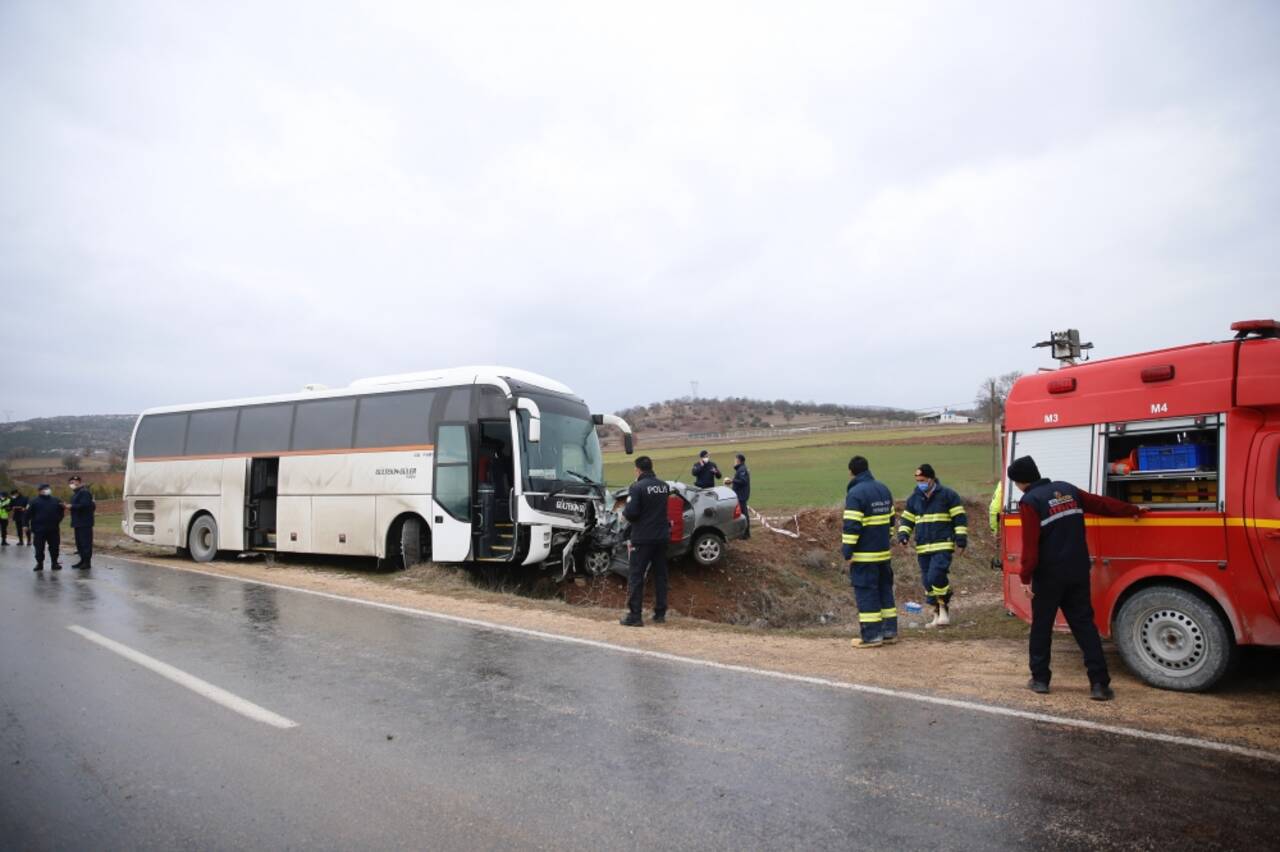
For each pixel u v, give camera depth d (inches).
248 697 239.9
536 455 515.2
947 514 404.2
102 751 194.1
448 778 175.0
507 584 554.3
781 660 286.5
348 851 141.6
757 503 1090.7
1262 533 232.2
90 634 339.6
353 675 266.4
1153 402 264.4
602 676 263.1
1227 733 200.2
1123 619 256.4
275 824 152.9
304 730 208.7
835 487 1320.1
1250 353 243.9
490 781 173.0
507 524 514.3
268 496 650.2
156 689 249.6
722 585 618.2
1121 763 179.0
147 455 729.6
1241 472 239.5
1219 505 241.8
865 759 183.0
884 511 319.6
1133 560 259.6
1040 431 299.4
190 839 146.8
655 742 196.7
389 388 578.6
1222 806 155.5
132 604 424.2
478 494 520.7
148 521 717.9
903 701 230.8
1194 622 241.6
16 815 157.9
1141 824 147.5
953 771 175.0
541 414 530.3
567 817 154.3
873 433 3053.6
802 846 140.8
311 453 608.7
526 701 234.1
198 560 679.1
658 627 357.7
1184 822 148.3
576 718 216.8
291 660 289.3
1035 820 149.6
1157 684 246.5
